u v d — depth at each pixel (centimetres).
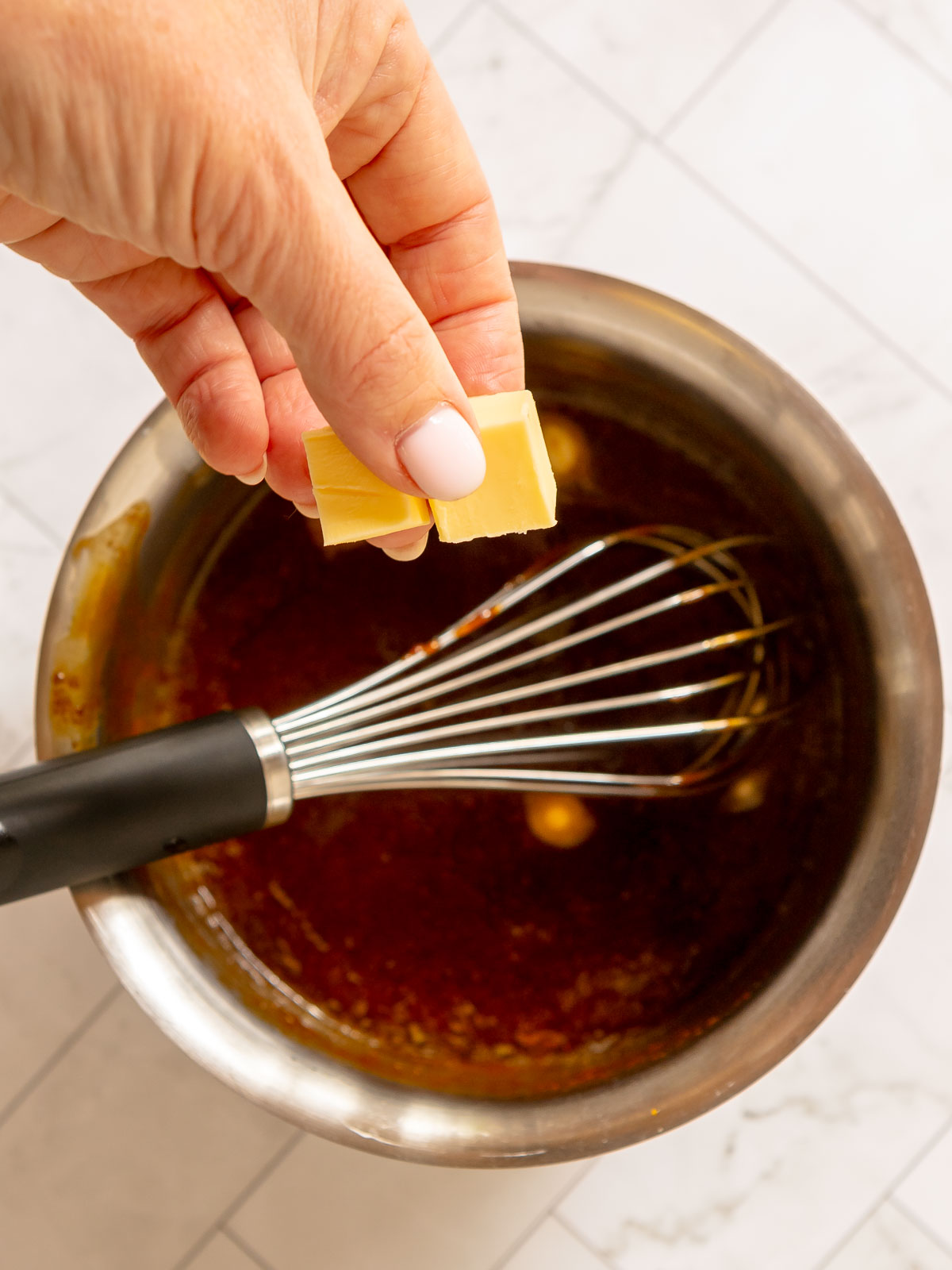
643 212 46
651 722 42
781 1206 43
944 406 45
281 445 36
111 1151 43
